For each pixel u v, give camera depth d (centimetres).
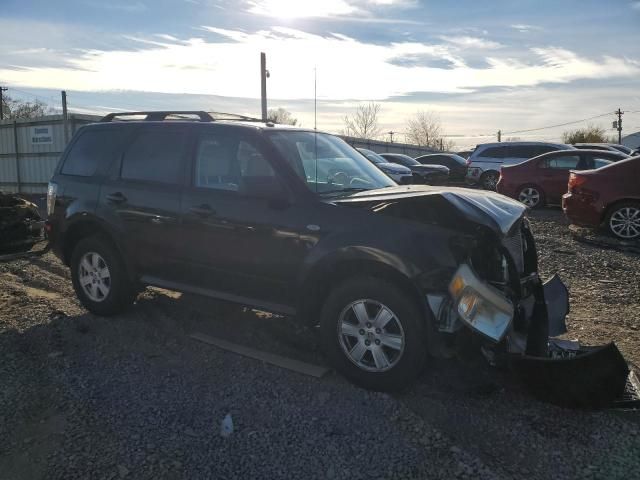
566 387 330
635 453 301
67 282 654
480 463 291
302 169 425
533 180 1418
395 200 371
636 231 916
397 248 354
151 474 284
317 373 396
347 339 381
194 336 467
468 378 390
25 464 294
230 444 311
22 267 730
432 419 339
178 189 462
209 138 457
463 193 392
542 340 362
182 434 321
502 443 313
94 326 498
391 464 292
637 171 919
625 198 920
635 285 642
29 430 327
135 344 456
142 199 479
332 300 381
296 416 341
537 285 421
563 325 421
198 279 459
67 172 548
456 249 347
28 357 430
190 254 454
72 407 352
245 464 293
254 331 481
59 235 543
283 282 407
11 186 2284
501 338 334
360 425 330
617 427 328
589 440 314
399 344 359
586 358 322
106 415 342
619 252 841
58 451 304
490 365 353
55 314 526
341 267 386
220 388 378
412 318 352
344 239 373
